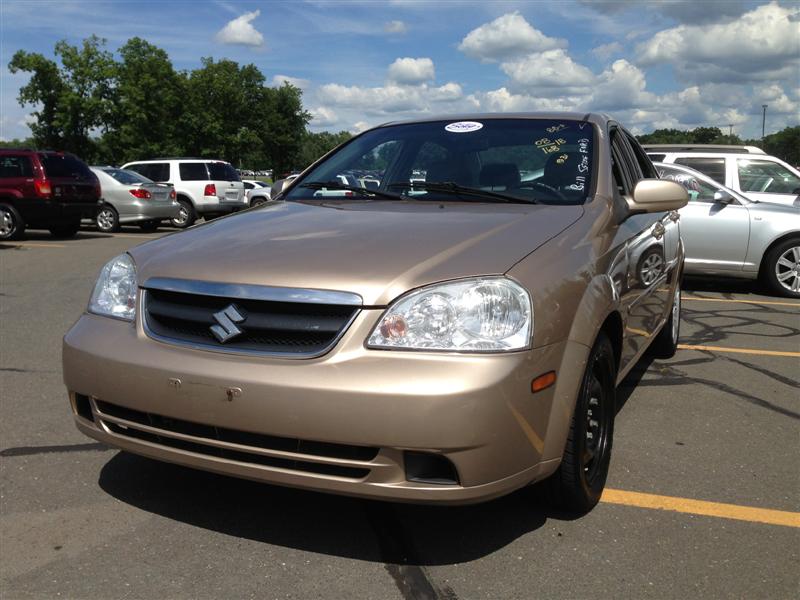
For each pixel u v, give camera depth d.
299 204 3.60
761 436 3.95
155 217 17.61
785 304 8.38
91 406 2.80
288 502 3.04
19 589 2.42
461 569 2.56
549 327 2.51
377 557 2.63
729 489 3.26
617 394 4.69
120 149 55.03
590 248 2.97
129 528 2.83
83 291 8.31
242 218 3.34
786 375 5.21
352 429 2.31
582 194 3.47
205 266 2.69
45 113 53.72
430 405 2.27
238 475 2.52
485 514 2.96
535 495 2.93
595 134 3.85
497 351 2.37
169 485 3.20
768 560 2.65
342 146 4.35
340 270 2.51
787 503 3.13
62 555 2.63
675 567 2.59
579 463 2.77
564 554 2.66
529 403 2.42
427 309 2.39
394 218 3.07
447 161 3.81
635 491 3.22
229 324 2.51
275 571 2.53
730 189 9.16
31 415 4.09
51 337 6.03
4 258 11.43
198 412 2.49
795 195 10.29
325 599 2.37
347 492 2.39
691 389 4.82
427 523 2.88
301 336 2.45
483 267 2.51
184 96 62.31
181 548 2.68
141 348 2.66
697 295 9.02
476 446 2.31
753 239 8.91
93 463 3.44
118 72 54.53
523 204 3.39
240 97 72.38
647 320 4.17
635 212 3.58
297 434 2.37
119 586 2.44
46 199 14.39
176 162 19.22
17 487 3.17
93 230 18.09
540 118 4.07
